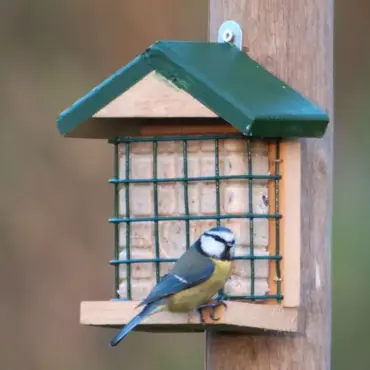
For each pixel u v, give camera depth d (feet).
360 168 61.82
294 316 32.91
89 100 33.24
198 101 32.50
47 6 66.85
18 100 64.49
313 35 34.83
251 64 34.09
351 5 66.49
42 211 61.77
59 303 60.80
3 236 61.31
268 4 34.83
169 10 65.67
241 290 33.63
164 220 34.35
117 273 34.76
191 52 33.73
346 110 64.59
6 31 65.82
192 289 31.99
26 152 63.00
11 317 60.44
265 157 34.01
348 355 56.13
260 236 33.81
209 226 34.17
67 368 59.52
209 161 34.24
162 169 34.60
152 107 32.78
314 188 34.58
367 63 65.72
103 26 66.03
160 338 58.70
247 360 34.32
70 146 62.85
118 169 35.09
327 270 34.58
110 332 60.44
